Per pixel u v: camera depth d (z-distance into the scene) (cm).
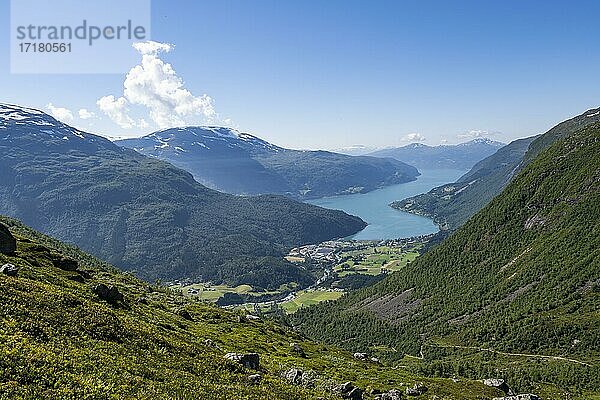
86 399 3102
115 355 4259
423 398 8038
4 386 2875
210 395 4094
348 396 6047
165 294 16400
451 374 19312
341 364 10931
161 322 8438
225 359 5700
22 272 7506
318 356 11506
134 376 3866
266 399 4594
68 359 3669
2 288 4753
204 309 14238
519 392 16350
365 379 9025
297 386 5797
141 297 12169
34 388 2986
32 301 4712
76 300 5462
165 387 3884
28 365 3253
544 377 19088
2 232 9469
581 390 17375
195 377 4534
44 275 8050
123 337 4925
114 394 3288
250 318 15900
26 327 4050
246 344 9881
